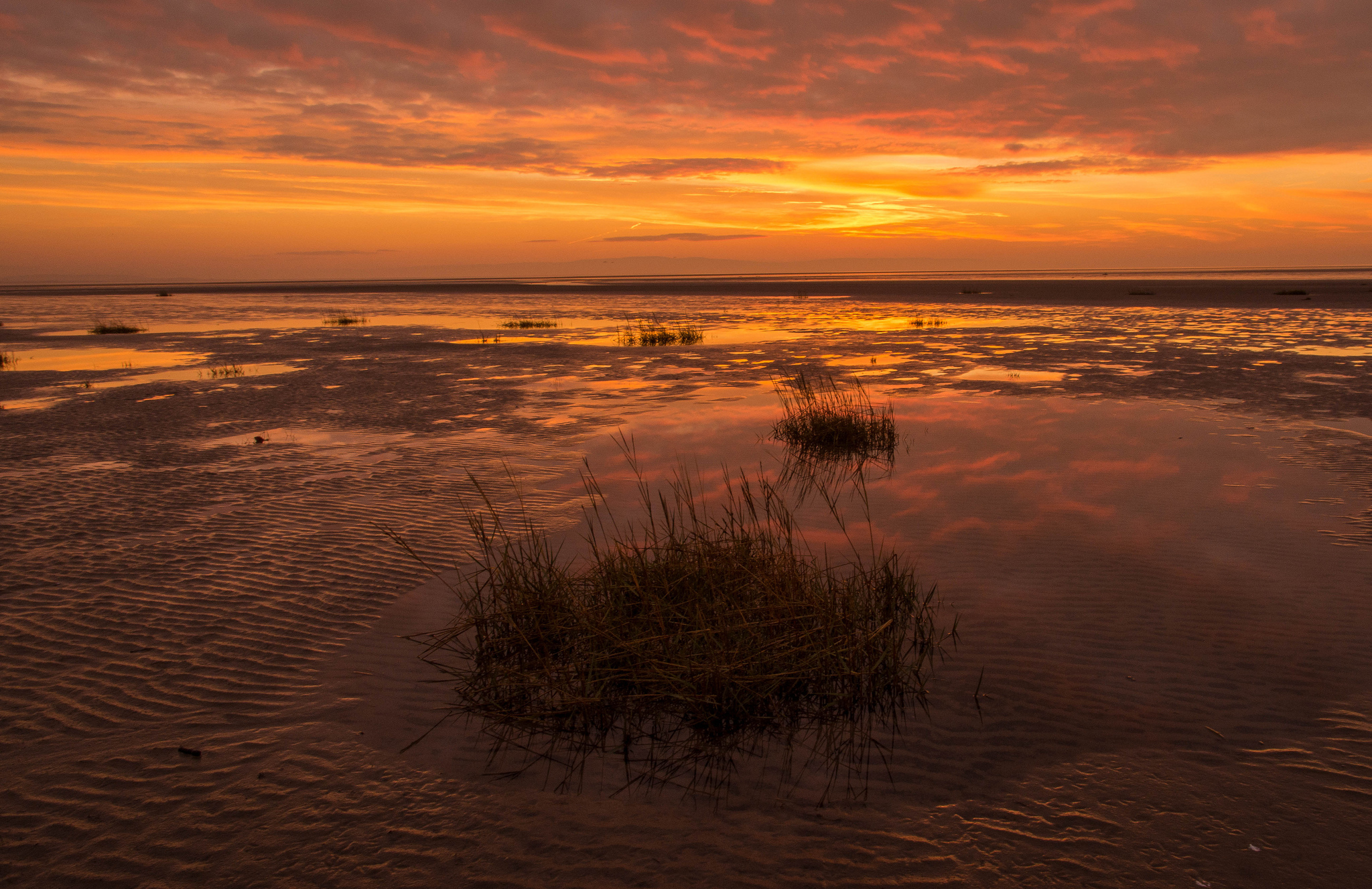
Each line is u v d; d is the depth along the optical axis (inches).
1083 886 120.8
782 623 175.8
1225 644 192.9
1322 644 191.6
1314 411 476.1
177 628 210.7
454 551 265.6
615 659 170.7
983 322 1270.9
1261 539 260.7
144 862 127.3
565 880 123.0
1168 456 372.2
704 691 161.6
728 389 608.1
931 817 136.5
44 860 127.4
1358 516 281.1
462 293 3164.4
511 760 154.7
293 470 376.2
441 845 131.0
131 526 295.1
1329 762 148.8
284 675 186.9
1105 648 191.9
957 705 169.6
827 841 130.9
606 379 674.8
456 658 194.5
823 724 163.5
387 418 508.4
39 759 154.1
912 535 271.1
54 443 442.6
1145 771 147.1
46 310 2212.1
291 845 131.2
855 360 782.5
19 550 270.5
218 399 595.5
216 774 149.6
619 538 272.1
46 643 202.4
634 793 144.0
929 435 426.9
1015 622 206.1
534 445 423.2
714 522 275.6
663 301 2242.9
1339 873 122.6
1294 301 1615.4
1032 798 140.8
